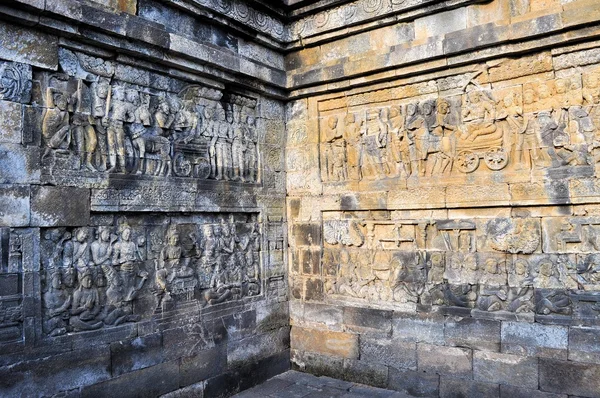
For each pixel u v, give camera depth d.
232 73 8.08
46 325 5.79
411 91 8.10
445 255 7.73
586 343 6.58
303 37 8.89
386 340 8.14
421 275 7.90
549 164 6.93
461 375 7.44
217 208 7.97
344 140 8.77
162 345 7.00
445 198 7.68
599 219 6.58
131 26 6.42
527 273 7.07
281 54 9.28
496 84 7.39
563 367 6.70
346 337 8.56
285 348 9.13
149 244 7.00
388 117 8.33
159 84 7.22
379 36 8.24
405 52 7.77
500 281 7.26
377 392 7.96
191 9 7.39
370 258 8.42
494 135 7.37
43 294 5.79
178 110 7.50
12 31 5.55
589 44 6.61
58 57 6.02
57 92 6.00
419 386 7.78
